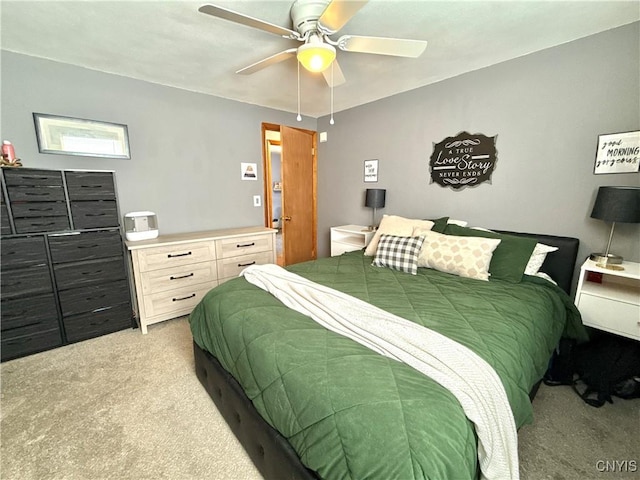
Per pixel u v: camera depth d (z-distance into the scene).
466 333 1.29
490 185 2.60
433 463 0.76
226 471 1.35
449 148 2.83
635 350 1.82
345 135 3.84
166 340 2.51
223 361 1.56
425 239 2.38
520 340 1.34
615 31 1.91
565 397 1.82
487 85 2.52
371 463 0.80
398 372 1.01
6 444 1.49
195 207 3.25
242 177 3.58
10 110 2.22
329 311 1.49
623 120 1.93
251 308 1.57
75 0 1.59
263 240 3.33
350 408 0.90
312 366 1.09
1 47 2.13
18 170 2.09
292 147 3.94
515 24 1.86
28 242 2.18
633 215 1.75
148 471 1.35
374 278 2.09
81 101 2.49
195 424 1.62
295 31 1.70
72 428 1.59
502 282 2.01
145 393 1.87
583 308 1.95
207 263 2.93
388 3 1.63
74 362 2.19
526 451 1.43
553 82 2.18
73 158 2.51
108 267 2.53
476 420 0.90
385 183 3.46
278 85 2.92
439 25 1.86
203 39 2.02
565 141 2.18
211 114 3.24
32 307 2.24
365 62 2.40
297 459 1.03
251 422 1.28
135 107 2.76
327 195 4.22
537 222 2.37
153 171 2.92
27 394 1.85
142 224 2.86
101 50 2.18
